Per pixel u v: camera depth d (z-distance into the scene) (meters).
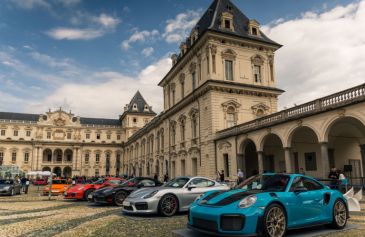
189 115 34.31
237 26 33.84
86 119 99.00
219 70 30.39
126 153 88.06
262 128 22.78
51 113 90.38
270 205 6.83
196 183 12.08
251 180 8.59
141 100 97.56
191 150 33.25
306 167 25.00
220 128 29.20
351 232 7.73
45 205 15.79
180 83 38.09
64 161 90.00
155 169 47.50
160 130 45.47
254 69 32.78
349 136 24.19
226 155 27.67
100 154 93.38
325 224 8.32
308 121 18.81
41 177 64.44
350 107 15.98
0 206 15.36
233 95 30.61
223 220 6.57
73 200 19.28
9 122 86.19
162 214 10.84
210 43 30.42
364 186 20.67
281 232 6.88
